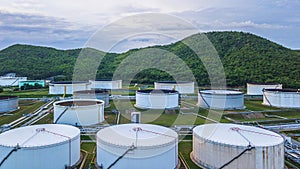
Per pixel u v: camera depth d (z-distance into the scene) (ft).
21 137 51.88
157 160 47.03
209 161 51.85
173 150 50.29
